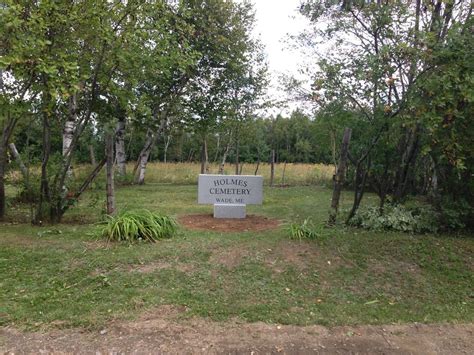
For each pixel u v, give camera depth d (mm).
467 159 6586
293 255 5668
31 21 5531
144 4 6871
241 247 5969
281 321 3945
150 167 23016
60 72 6059
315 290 4730
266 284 4793
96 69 6742
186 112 17234
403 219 7117
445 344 3723
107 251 5582
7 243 5918
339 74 6867
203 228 7484
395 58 6273
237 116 17375
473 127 6168
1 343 3385
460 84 5691
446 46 5973
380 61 6281
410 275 5258
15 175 7973
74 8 6145
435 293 4836
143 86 14852
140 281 4680
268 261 5438
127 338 3525
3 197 7812
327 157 25391
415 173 8680
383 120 6664
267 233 7000
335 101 7121
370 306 4406
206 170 20688
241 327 3803
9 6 5629
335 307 4320
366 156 7285
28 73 5797
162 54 7773
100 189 13055
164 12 8289
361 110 7105
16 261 5168
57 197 7332
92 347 3379
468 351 3621
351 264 5500
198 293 4453
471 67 5715
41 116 7336
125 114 8070
